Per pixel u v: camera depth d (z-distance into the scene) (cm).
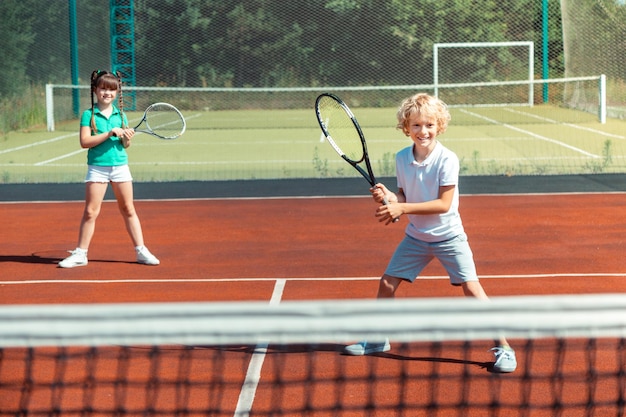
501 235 1027
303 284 802
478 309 336
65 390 512
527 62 2533
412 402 493
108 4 2498
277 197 1341
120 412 476
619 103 2359
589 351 570
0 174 1631
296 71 2555
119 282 818
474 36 2534
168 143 2188
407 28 2539
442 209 558
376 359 571
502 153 1877
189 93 2706
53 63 2467
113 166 869
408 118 559
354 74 2562
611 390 504
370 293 763
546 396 499
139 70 2558
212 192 1402
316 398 499
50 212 1231
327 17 2531
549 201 1262
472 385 520
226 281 818
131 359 568
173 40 2544
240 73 2547
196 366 555
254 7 2522
